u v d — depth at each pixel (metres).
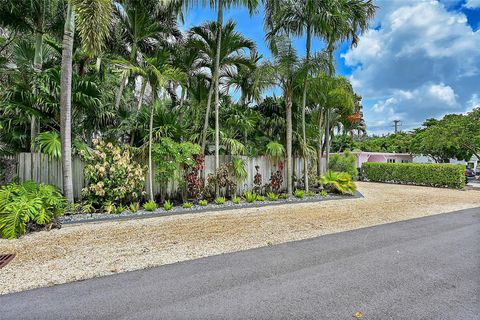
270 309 2.67
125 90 11.18
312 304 2.76
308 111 13.05
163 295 2.94
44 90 6.99
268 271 3.59
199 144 9.46
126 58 9.80
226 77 10.75
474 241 4.96
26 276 3.42
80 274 3.48
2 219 5.03
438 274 3.49
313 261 3.95
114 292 3.00
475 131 18.14
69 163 6.79
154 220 6.57
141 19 8.90
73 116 7.67
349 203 9.45
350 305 2.75
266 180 10.94
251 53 9.97
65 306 2.71
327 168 13.39
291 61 9.86
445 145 19.30
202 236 5.24
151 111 7.91
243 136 10.84
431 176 15.94
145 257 4.10
